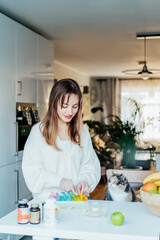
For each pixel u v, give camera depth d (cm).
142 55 659
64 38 491
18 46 339
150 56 670
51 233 128
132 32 458
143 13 366
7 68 314
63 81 171
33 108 385
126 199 185
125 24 414
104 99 1112
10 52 321
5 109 309
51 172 171
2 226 132
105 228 129
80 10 354
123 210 155
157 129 1017
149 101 1094
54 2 327
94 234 124
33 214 134
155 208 139
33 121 371
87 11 358
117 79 1110
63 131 181
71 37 485
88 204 158
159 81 1089
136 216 145
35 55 388
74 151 180
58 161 177
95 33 462
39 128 178
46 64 429
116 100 1111
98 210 144
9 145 314
